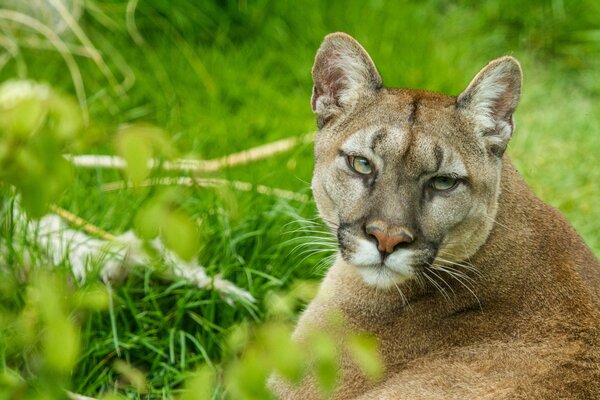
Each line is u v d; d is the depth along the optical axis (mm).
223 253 11516
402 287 8945
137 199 11773
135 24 16641
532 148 14906
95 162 12789
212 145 14383
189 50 16188
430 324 8859
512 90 8891
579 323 8422
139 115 15133
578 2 17531
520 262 8836
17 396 5758
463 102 8812
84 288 10094
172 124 14578
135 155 4957
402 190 8445
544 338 8359
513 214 9016
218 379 9938
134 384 9883
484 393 7684
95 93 15555
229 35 16844
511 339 8477
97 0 16516
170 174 12500
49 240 10492
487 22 17703
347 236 8625
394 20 16938
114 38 16359
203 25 16812
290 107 15297
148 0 16719
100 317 10422
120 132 5039
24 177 5012
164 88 15664
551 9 17641
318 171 9164
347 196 8695
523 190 9273
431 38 16938
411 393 7953
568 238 9164
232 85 15703
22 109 4945
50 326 5094
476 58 17125
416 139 8492
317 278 11484
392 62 16281
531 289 8727
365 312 9094
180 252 5207
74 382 9852
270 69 16375
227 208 11633
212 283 10875
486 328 8664
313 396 8789
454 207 8570
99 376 9883
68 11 15969
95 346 10023
